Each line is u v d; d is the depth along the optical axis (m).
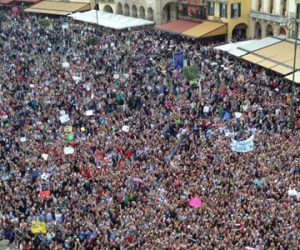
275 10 67.94
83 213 30.27
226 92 49.19
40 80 57.03
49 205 31.50
